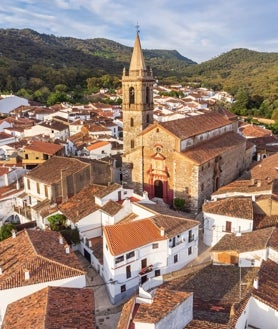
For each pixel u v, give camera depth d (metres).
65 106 178.50
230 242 46.75
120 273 44.59
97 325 40.69
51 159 73.44
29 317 33.00
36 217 62.81
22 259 41.47
